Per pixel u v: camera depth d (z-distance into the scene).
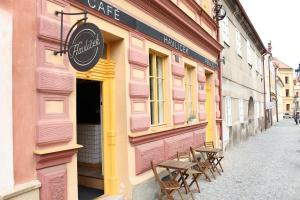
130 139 6.26
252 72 24.61
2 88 3.63
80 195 6.15
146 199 6.72
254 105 25.33
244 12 18.50
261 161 12.34
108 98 6.27
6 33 3.71
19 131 3.88
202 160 10.47
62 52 4.37
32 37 4.12
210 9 12.76
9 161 3.68
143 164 6.69
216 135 12.88
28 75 4.04
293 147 16.92
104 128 6.27
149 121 7.04
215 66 12.97
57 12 4.48
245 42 21.70
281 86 61.81
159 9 7.54
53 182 4.33
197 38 10.55
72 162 4.72
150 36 7.21
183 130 9.11
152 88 7.78
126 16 6.25
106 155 6.27
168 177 7.84
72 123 4.74
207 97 12.66
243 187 8.34
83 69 4.27
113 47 6.32
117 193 6.23
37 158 4.09
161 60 8.29
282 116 64.12
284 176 9.69
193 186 8.41
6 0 3.72
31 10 4.12
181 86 9.05
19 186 3.83
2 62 3.64
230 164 11.68
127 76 6.29
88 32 4.31
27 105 4.01
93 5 5.27
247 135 21.64
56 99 4.47
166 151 7.88
